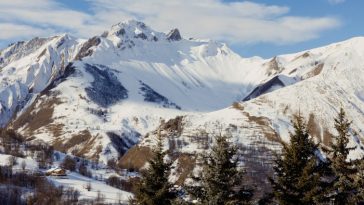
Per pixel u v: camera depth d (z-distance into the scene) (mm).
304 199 45969
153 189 55656
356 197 49062
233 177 47250
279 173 48469
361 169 50031
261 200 48344
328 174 49375
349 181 49375
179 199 48594
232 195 47656
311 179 46656
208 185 47000
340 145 50844
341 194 48844
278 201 47188
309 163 46438
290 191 47188
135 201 56812
